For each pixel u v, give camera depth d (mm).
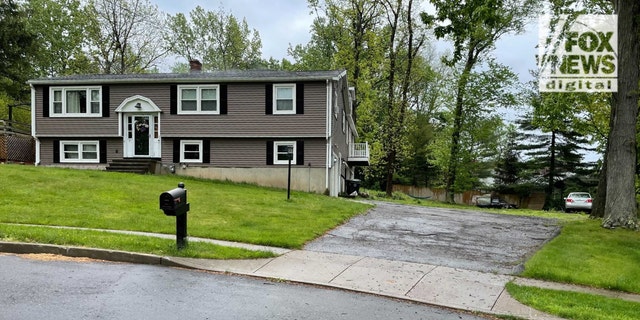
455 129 32375
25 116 31953
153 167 20562
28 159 23625
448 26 12344
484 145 36375
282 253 8039
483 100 30969
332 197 18875
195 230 9281
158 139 20922
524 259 8836
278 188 19781
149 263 6922
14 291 5129
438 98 39344
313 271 6969
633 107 12336
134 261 6953
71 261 6770
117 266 6629
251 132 20250
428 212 16344
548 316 5477
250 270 6805
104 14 35094
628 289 7129
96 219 9812
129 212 10898
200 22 41344
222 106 20406
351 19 30750
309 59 38812
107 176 16609
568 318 5434
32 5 37125
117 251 7039
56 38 38906
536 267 7926
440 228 12164
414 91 40469
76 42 39062
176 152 20781
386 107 33156
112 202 12031
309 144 20188
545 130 21281
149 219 10188
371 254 8445
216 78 20188
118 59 36938
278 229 10070
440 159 33562
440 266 7828
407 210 16500
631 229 12008
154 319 4469
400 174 46688
